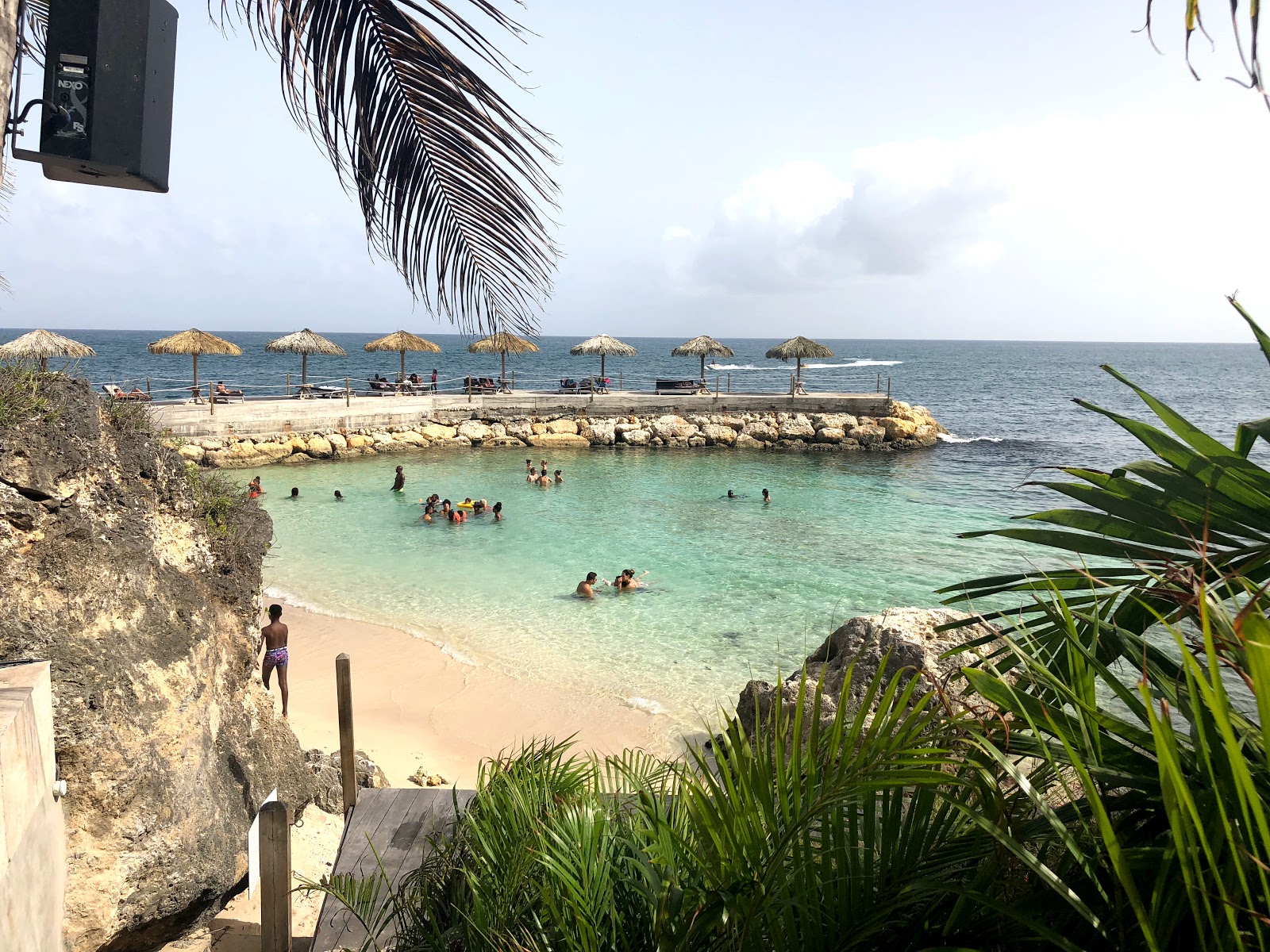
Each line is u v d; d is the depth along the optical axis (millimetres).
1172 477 1915
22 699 4020
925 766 1579
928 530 21703
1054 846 1648
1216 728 1361
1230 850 1175
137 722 5227
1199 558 1815
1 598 4754
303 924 6457
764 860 1739
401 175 2605
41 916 4102
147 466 6273
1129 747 1564
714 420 37125
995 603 12914
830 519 23109
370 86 2469
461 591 16516
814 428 36875
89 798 4902
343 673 6270
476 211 2701
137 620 5562
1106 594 1925
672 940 1895
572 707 11539
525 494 26172
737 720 1963
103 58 2611
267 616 15086
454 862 3840
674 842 2195
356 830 5738
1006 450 38219
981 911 1547
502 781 3760
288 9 2328
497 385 41438
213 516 7504
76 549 5203
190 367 94938
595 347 41562
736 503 25266
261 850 4637
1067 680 1785
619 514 23594
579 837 2816
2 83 2113
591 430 36188
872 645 7918
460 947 3420
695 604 15773
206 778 5910
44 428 5250
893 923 1602
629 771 3564
